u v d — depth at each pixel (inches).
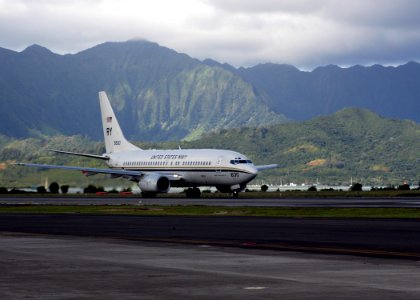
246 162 5118.1
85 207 3705.7
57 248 1578.5
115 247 1599.4
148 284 1050.1
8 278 1110.4
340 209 3196.4
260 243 1675.7
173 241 1740.9
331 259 1353.3
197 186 5398.6
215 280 1086.4
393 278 1103.6
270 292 976.9
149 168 5556.1
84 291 989.8
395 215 2827.3
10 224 2415.1
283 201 4399.6
